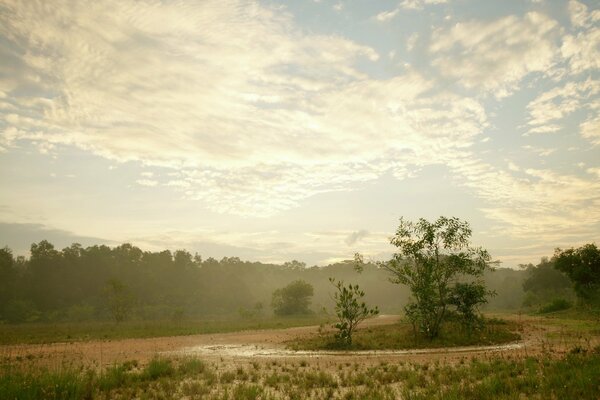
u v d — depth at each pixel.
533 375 12.00
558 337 24.31
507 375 12.57
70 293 112.25
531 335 25.95
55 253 118.31
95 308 97.44
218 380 13.32
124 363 16.36
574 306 51.28
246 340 27.78
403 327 32.69
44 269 114.12
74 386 11.07
